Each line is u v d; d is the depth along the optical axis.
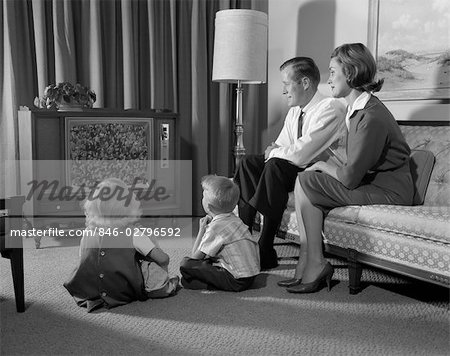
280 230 2.65
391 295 2.29
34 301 2.15
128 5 3.42
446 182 2.42
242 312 2.07
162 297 2.22
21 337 1.81
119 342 1.78
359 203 2.30
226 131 3.92
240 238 2.31
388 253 2.15
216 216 2.33
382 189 2.31
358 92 2.38
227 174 3.96
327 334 1.87
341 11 3.39
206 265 2.29
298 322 1.97
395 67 3.02
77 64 3.37
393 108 3.08
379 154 2.24
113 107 3.49
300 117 2.79
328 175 2.34
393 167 2.33
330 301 2.20
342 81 2.37
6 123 3.16
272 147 2.90
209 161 4.00
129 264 2.10
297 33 3.75
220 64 3.26
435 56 2.82
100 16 3.35
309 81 2.71
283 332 1.88
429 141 2.58
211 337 1.83
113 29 3.43
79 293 2.10
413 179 2.47
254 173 2.71
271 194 2.52
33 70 3.24
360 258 2.24
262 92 4.09
